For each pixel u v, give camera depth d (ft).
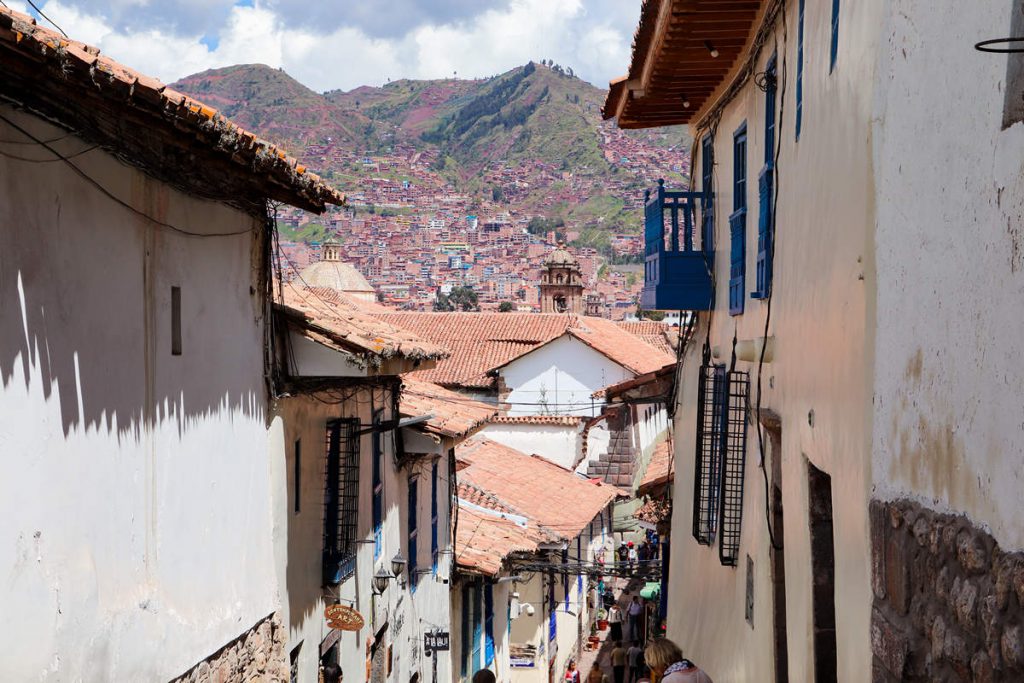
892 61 19.94
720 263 47.06
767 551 35.42
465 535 71.82
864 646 21.54
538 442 145.28
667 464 71.77
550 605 94.68
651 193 52.90
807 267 29.04
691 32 39.88
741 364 41.29
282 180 31.27
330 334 36.01
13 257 20.47
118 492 24.85
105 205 24.43
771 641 34.71
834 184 25.63
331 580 40.45
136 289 26.04
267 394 35.12
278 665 35.24
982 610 14.66
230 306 32.19
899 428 18.99
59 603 22.08
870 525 20.97
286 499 36.47
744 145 42.37
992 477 14.47
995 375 14.43
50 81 20.85
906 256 18.75
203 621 29.50
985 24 14.97
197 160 28.68
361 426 45.29
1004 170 14.19
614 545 143.23
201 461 29.78
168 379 27.81
